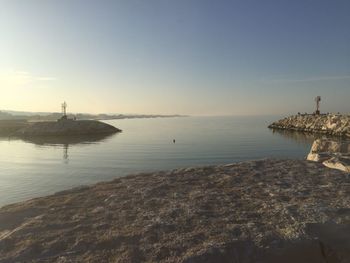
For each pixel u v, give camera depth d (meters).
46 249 5.59
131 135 88.50
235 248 5.31
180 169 11.26
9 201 19.36
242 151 46.53
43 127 90.56
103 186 9.44
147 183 9.38
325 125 84.94
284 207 6.77
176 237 5.71
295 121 107.88
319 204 6.82
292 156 41.00
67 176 27.62
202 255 5.11
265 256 5.21
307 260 5.27
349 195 7.41
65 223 6.61
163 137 79.06
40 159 40.03
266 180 9.12
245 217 6.43
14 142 68.88
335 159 11.05
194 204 7.28
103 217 6.81
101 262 5.12
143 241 5.64
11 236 6.10
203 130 111.62
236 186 8.66
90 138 78.38
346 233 5.73
